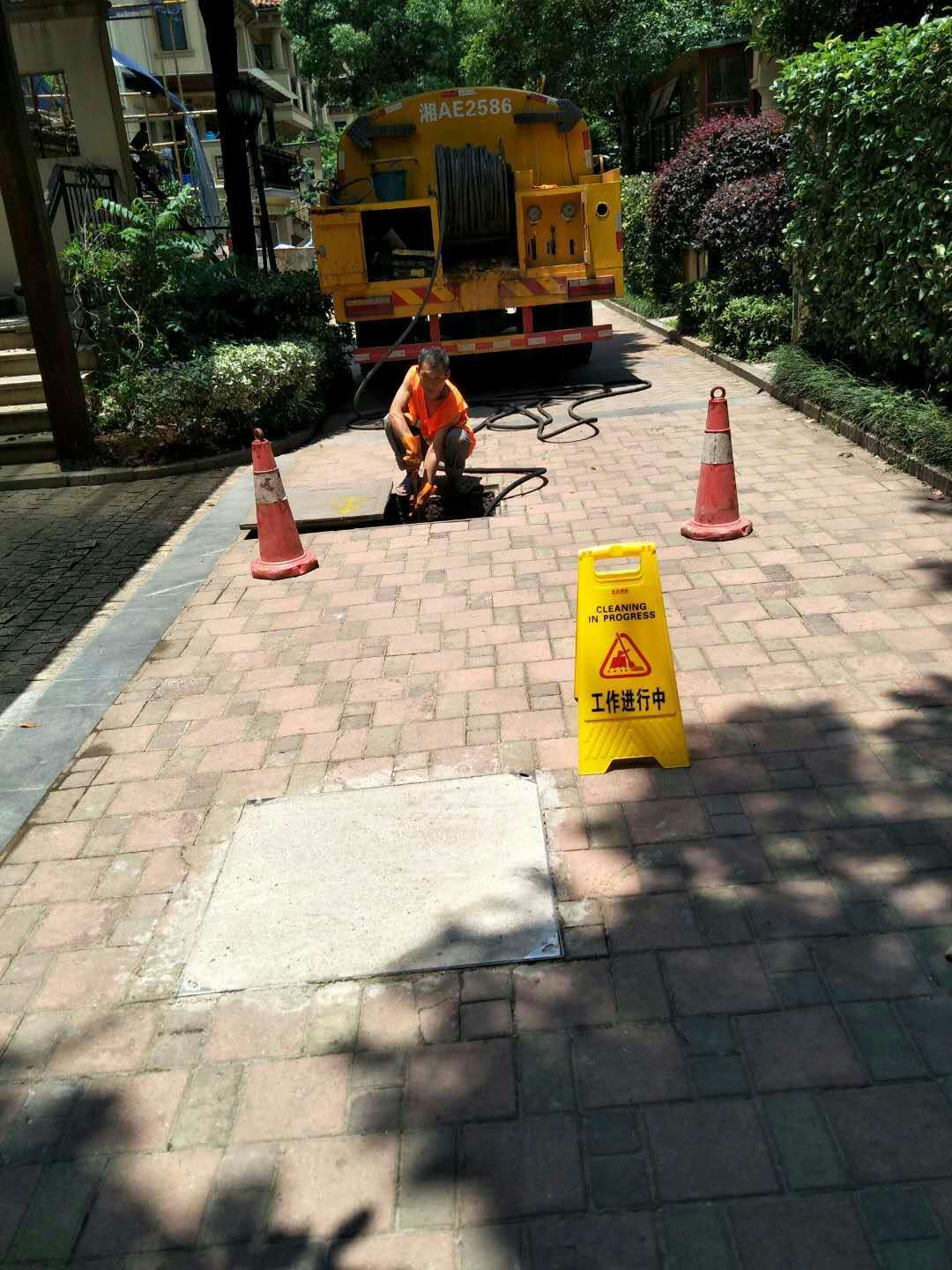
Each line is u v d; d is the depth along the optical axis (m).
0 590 6.43
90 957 3.08
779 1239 2.09
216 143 30.97
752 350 11.35
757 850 3.25
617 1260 2.08
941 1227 2.09
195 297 11.09
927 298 7.04
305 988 2.87
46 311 8.79
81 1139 2.48
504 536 6.39
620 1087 2.47
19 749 4.30
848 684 4.16
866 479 6.79
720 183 14.10
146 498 8.45
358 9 31.52
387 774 3.87
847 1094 2.40
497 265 10.90
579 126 10.73
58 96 12.70
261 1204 2.28
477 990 2.81
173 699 4.62
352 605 5.50
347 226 10.56
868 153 7.65
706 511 5.97
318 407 10.84
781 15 10.59
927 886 3.03
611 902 3.09
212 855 3.50
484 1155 2.34
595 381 11.82
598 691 3.73
